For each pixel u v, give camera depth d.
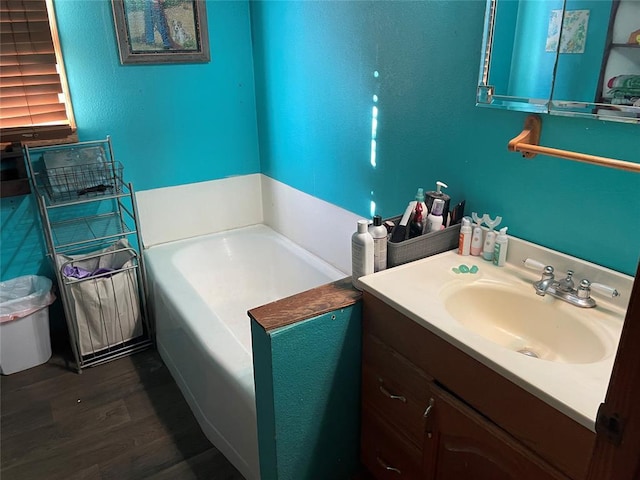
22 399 2.30
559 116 1.40
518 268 1.58
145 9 2.50
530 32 1.40
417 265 1.61
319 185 2.55
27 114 2.36
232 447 1.89
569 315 1.34
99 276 2.43
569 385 1.04
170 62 2.64
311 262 2.63
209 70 2.77
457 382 1.27
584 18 1.28
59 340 2.73
